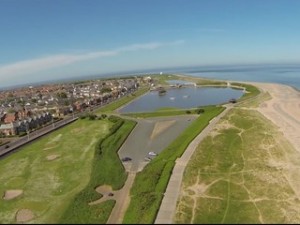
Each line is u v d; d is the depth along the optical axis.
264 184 97.88
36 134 188.88
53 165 130.25
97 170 117.25
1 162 140.62
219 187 96.44
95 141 161.75
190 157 120.38
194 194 92.31
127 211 85.75
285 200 88.81
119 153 142.12
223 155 122.06
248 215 81.38
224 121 170.00
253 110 198.00
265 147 129.62
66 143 163.00
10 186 111.44
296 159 116.25
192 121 196.88
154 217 79.56
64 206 91.94
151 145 152.00
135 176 111.06
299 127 156.00
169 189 95.50
